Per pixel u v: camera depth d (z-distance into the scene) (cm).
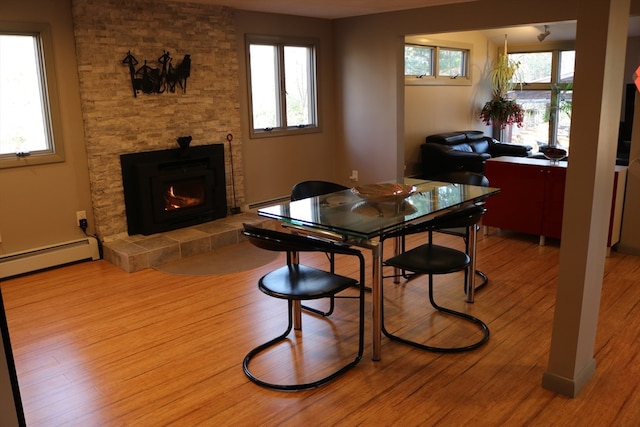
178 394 269
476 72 934
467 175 425
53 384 280
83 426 245
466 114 930
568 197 239
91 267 465
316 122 667
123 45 471
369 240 282
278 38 607
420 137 834
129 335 335
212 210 548
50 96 446
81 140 471
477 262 457
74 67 458
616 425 236
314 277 293
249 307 375
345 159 689
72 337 334
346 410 252
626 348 304
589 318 258
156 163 496
